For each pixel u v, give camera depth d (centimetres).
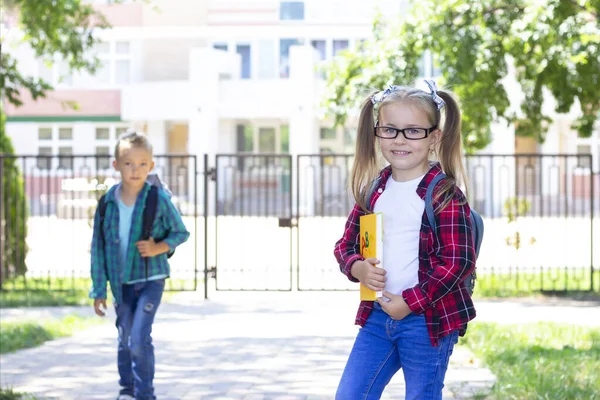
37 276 1936
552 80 1585
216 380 874
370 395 463
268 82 3888
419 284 453
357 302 1512
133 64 4219
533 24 1491
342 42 4141
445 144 481
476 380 853
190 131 3909
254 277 1927
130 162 707
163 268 722
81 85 4209
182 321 1295
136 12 4222
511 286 1738
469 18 1574
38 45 1794
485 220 3241
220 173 4112
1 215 1723
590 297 1580
